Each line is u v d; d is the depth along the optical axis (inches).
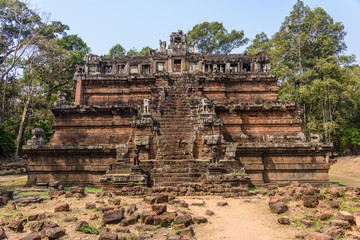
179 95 1115.3
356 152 1888.5
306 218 429.4
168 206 484.4
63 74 1914.4
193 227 402.3
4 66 1811.0
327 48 1685.5
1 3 1282.0
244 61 1279.5
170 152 873.5
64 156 931.3
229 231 393.4
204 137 880.3
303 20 1753.2
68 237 342.0
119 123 1011.3
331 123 1549.0
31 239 316.5
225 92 1155.3
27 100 1857.8
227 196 617.6
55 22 1903.3
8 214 440.5
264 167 906.7
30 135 1788.9
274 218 444.1
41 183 893.2
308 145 893.2
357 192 515.8
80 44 2236.7
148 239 331.9
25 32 1608.0
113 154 914.1
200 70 1269.7
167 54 1279.5
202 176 737.0
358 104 1926.7
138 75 1192.8
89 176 918.4
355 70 2001.7
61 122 1026.7
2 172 1365.7
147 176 732.0
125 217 420.8
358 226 392.2
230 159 848.3
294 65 1764.3
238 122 1015.0
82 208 469.1
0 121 1824.6
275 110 1030.4
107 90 1199.6
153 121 946.7
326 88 1546.5
